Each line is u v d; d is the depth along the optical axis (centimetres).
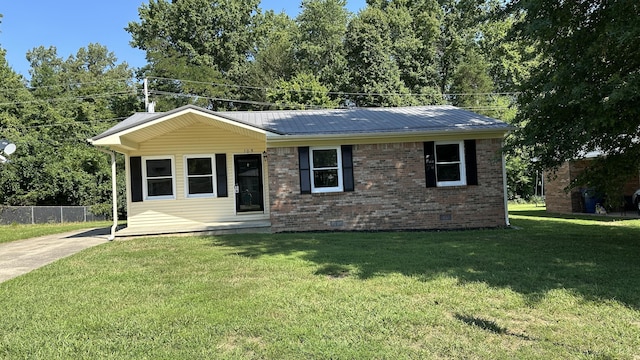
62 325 455
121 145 1188
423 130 1271
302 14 4316
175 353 376
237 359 361
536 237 1027
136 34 4088
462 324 430
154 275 686
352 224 1295
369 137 1294
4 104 3002
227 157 1437
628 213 1689
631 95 666
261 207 1455
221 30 4166
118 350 388
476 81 3612
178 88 3653
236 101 3541
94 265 788
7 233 1571
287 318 457
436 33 3531
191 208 1408
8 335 429
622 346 373
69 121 3166
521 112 907
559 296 513
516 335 402
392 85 3306
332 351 370
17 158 2317
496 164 1324
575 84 766
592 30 783
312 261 766
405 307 484
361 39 3347
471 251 836
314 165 1295
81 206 2338
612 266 670
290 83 3478
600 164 968
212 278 652
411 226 1303
